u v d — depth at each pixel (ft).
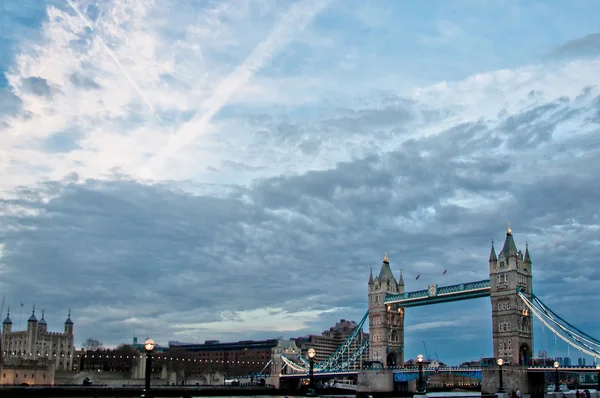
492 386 636.89
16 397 621.31
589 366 598.75
